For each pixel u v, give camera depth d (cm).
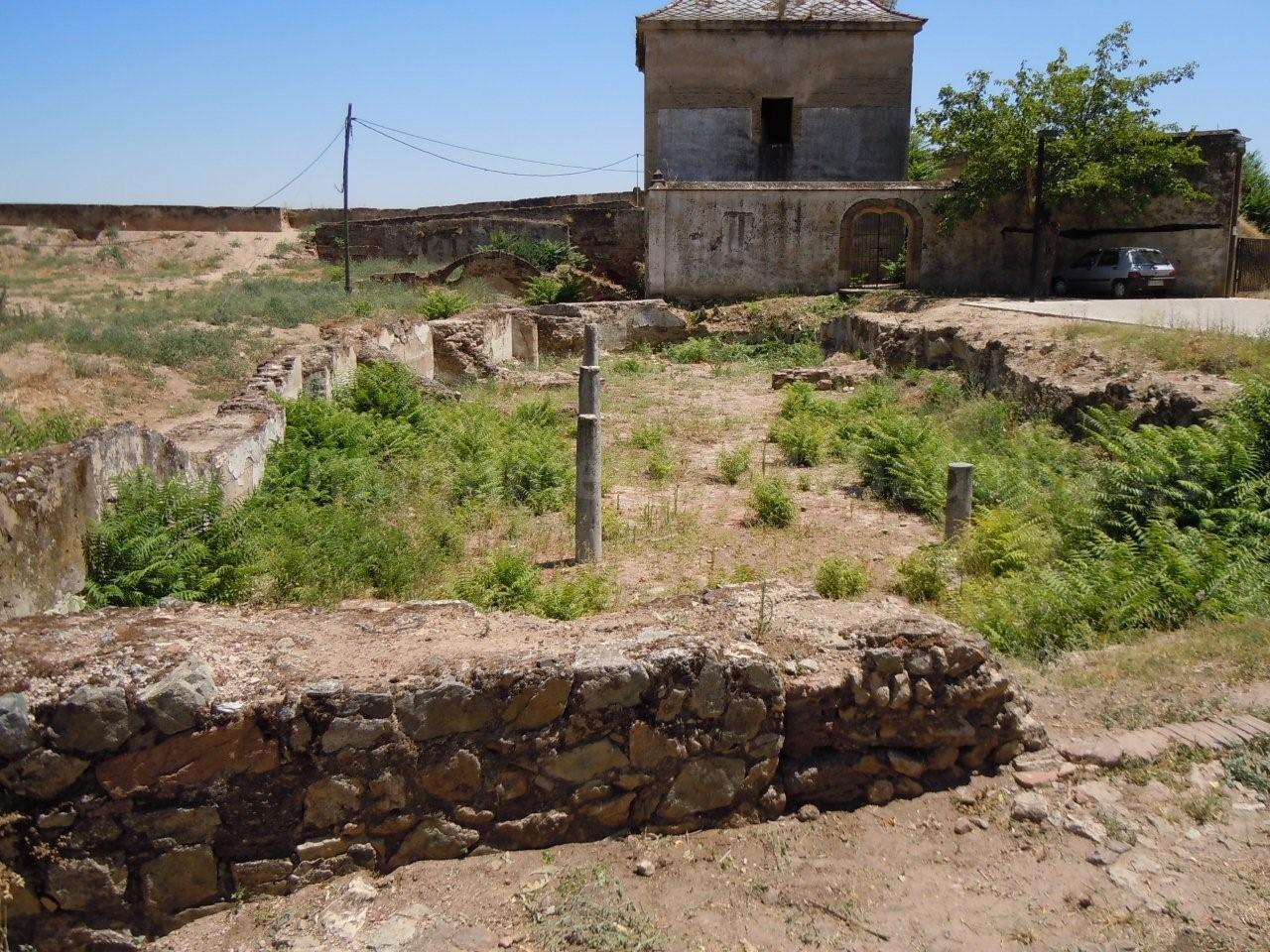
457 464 1277
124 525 721
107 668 366
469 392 2034
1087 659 617
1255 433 905
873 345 2314
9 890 348
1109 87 2541
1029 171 2566
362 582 850
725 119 3391
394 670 392
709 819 416
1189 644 619
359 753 375
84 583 692
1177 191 2533
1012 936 362
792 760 432
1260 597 698
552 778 396
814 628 464
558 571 949
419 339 2184
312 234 4225
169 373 1584
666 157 3412
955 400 1683
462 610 481
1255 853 409
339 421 1345
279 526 925
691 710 409
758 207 2969
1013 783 452
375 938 352
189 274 3453
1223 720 506
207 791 362
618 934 357
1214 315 1764
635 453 1552
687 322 2925
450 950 347
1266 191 3541
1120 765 467
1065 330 1614
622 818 407
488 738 388
